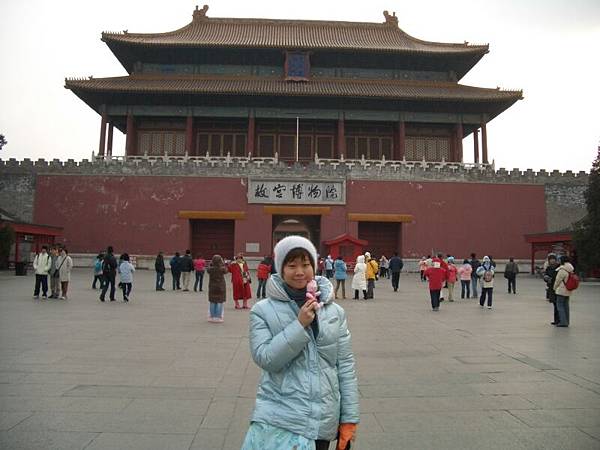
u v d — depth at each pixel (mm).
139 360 11633
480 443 6871
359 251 49500
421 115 60812
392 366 11336
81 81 57125
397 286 31922
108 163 53281
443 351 13016
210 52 62250
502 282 41250
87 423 7480
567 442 6898
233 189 53344
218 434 7137
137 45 59750
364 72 64625
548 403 8602
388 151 63094
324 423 4266
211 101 59438
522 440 6965
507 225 54469
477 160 63562
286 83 60438
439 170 54719
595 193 39406
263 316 4469
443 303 25031
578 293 30469
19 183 52969
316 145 62594
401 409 8312
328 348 4414
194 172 53438
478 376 10430
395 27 68938
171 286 34188
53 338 14086
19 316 18172
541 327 17062
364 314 20547
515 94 57625
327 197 53562
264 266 27422
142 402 8523
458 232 54062
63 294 24219
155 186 53219
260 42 62438
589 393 9188
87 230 52531
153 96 58469
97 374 10289
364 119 60531
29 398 8625
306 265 4559
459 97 57625
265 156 62062
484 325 17531
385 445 6797
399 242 54281
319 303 4336
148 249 52469
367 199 53844
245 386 9594
